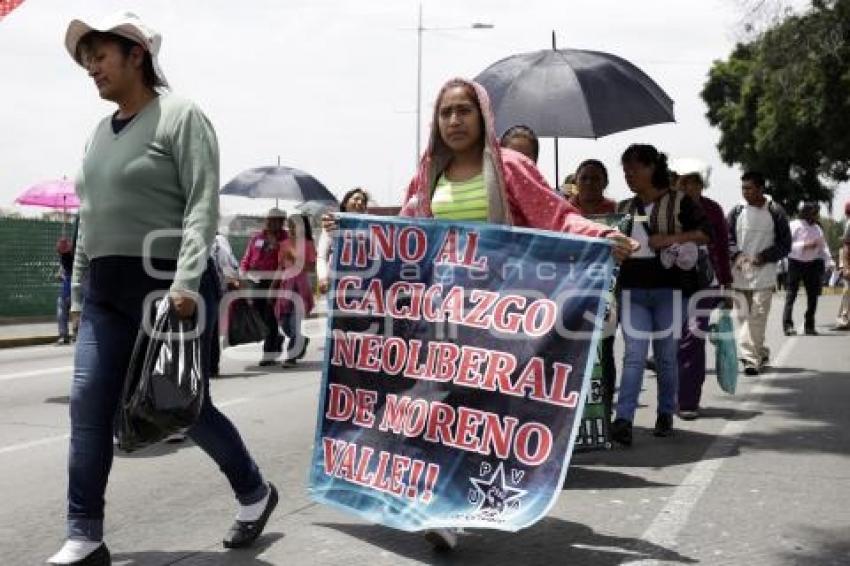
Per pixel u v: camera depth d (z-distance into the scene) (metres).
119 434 3.66
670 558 4.02
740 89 44.28
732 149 44.72
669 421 6.70
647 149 6.43
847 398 8.41
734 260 10.14
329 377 4.44
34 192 18.16
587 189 6.73
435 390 4.12
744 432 6.86
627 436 6.34
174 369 3.60
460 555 4.05
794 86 17.89
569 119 6.59
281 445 6.55
